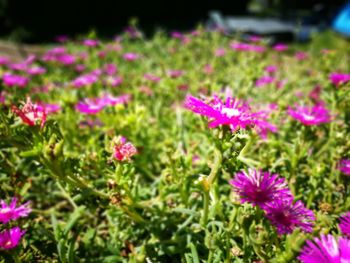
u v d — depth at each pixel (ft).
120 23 8.09
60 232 0.79
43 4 6.66
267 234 0.62
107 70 2.21
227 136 0.66
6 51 4.03
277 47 2.42
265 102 1.57
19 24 6.47
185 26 7.38
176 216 0.97
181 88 1.76
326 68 1.74
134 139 1.23
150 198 1.07
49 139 0.70
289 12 8.31
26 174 1.11
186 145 1.27
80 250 0.92
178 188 0.94
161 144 1.30
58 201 1.19
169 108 1.68
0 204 0.84
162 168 1.29
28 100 0.70
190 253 0.82
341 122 1.13
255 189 0.63
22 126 0.74
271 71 2.06
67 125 1.26
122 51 2.83
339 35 4.53
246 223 0.64
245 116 0.67
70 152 1.18
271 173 0.92
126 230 0.92
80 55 2.52
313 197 0.92
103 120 1.22
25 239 0.87
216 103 0.72
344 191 0.93
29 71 1.99
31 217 1.01
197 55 2.65
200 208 0.95
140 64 2.47
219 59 2.28
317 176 0.89
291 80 2.00
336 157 0.98
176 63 2.39
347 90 1.11
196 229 0.90
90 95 1.69
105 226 1.02
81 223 1.00
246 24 4.72
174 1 8.87
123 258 0.86
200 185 0.70
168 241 0.87
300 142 0.99
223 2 9.67
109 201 0.86
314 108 1.02
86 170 0.88
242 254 0.74
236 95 1.44
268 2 11.12
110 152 0.79
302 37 4.73
